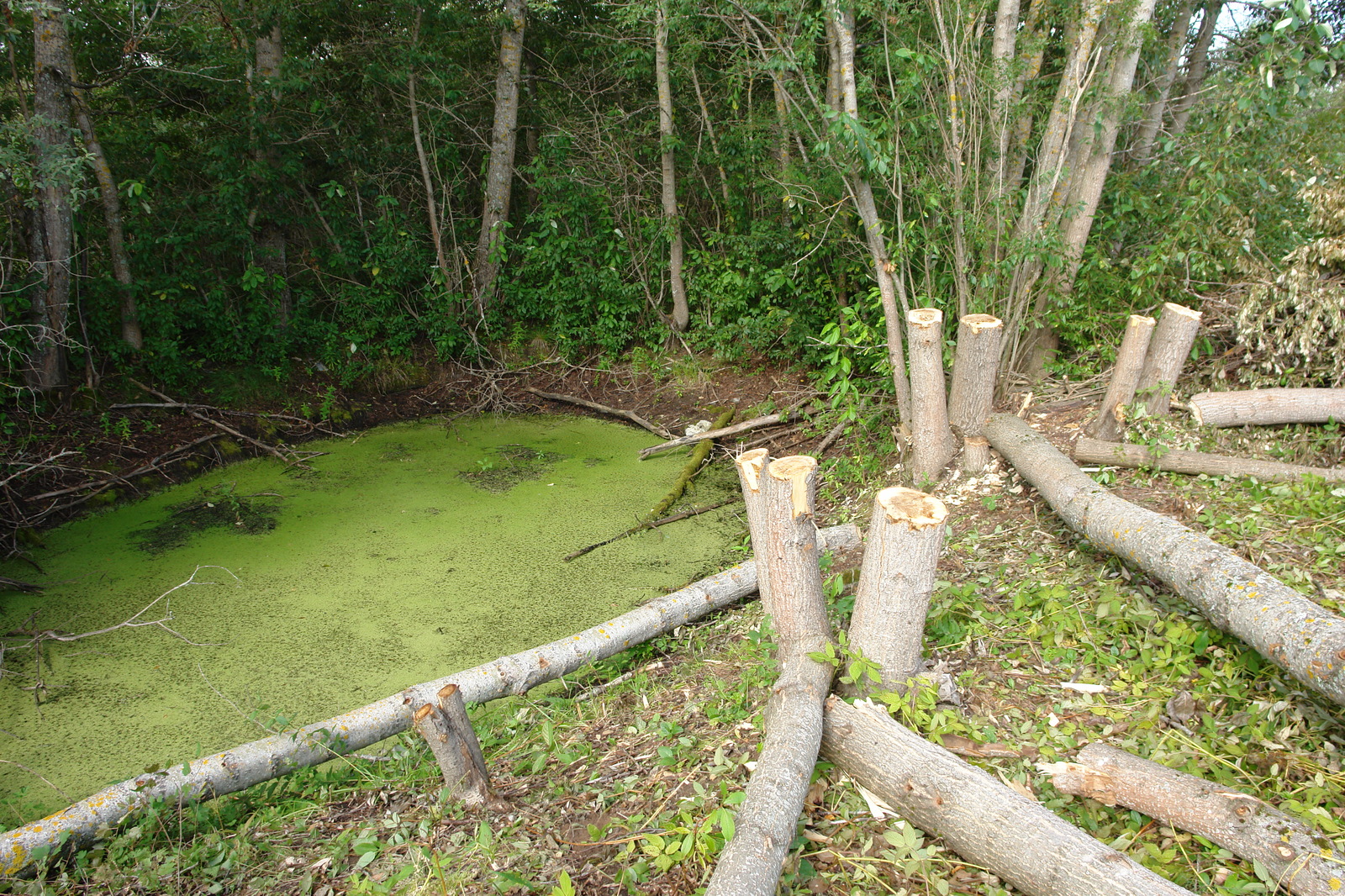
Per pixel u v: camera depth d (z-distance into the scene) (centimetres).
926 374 580
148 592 607
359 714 389
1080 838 222
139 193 848
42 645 538
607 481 831
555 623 559
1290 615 281
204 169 995
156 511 754
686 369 1077
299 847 321
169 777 347
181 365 924
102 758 431
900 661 309
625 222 1162
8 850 308
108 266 925
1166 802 243
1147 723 291
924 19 628
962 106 611
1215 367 583
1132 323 520
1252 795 249
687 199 1172
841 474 740
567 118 1198
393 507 767
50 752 435
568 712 412
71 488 747
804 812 276
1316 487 431
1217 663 321
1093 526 407
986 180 639
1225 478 467
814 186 761
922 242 678
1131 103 613
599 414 1048
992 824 236
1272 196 649
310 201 1076
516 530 713
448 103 1169
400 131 1177
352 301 1080
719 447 902
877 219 652
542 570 638
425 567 646
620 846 275
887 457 714
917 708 302
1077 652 350
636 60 1095
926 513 294
